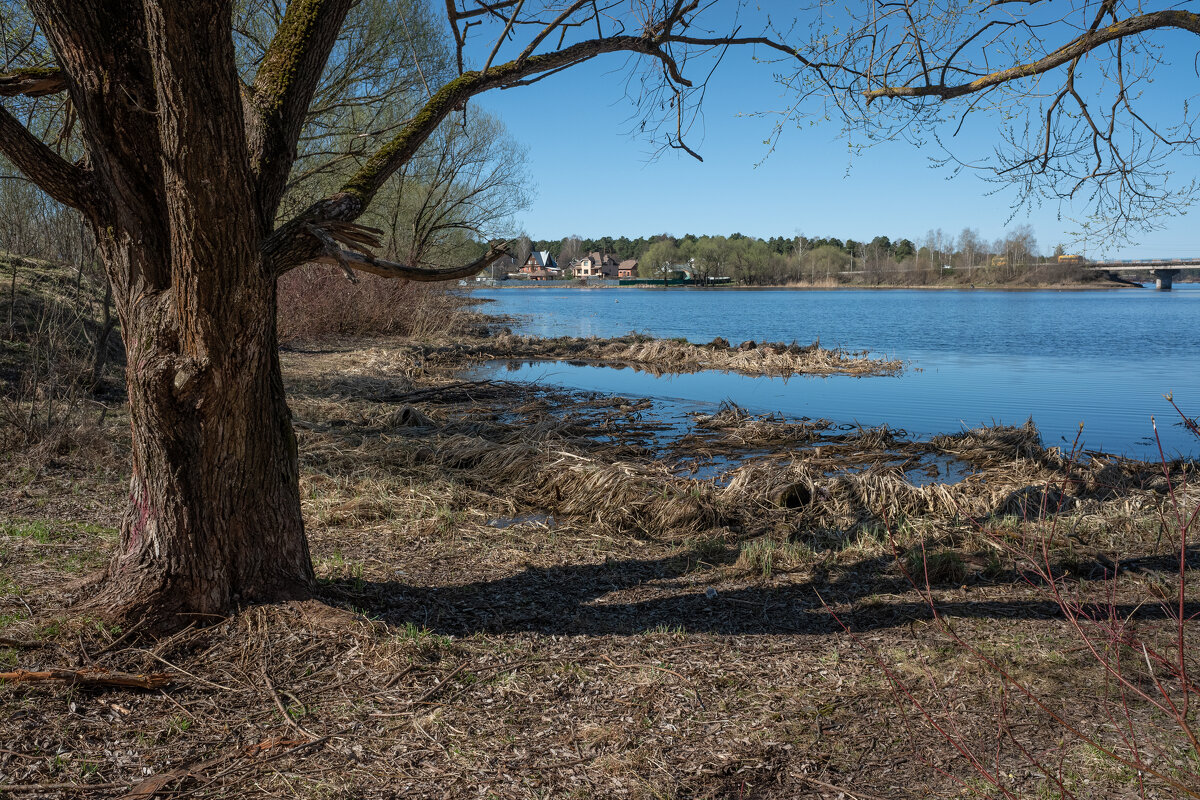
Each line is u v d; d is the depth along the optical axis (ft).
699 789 10.48
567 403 48.39
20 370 35.94
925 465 33.91
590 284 427.74
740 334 104.53
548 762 10.98
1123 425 41.91
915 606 17.60
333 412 40.32
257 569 14.46
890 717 12.42
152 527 13.78
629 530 24.08
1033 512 24.98
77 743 10.84
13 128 11.82
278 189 13.89
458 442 32.32
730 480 29.76
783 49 19.62
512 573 19.47
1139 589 18.62
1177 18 17.37
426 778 10.50
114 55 11.89
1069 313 147.64
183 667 12.84
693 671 13.91
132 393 13.23
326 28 14.47
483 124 100.94
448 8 15.93
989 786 10.51
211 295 12.23
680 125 20.62
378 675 13.01
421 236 99.19
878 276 395.34
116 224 12.75
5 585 15.60
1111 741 11.54
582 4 16.28
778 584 19.24
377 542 21.39
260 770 10.51
